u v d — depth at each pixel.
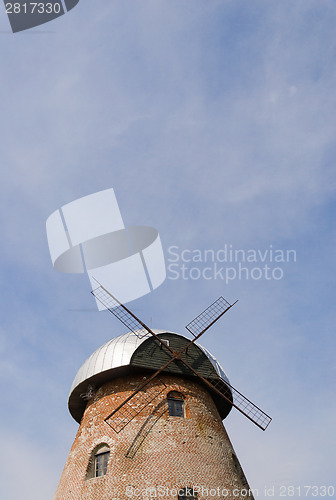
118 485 23.88
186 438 25.98
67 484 25.66
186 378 28.84
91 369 28.52
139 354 28.05
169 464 24.70
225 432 28.52
